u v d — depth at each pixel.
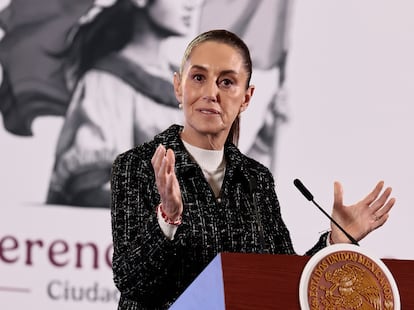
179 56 10.45
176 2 10.51
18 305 9.71
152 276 5.54
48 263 9.84
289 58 10.62
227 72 6.37
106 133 10.23
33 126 10.16
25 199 9.97
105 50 10.38
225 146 6.66
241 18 10.60
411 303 4.89
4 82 10.21
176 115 10.37
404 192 10.52
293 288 4.65
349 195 10.47
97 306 9.82
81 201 10.05
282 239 6.57
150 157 6.33
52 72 10.30
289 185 10.40
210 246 6.05
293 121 10.52
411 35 10.84
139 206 6.09
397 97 10.70
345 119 10.60
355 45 10.74
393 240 10.40
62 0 10.45
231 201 6.34
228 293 4.56
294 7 10.71
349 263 4.77
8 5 10.37
